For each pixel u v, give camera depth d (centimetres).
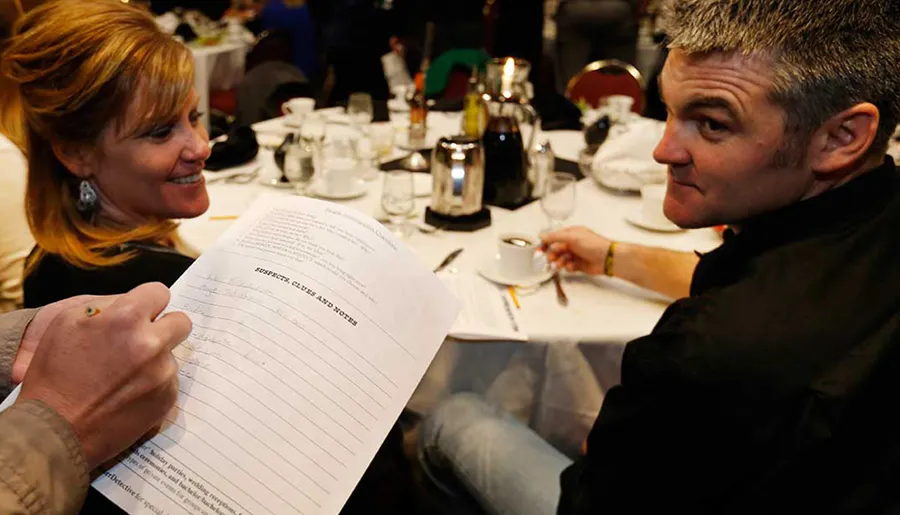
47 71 89
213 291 65
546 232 157
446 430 125
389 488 95
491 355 121
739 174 77
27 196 94
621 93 325
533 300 131
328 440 58
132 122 93
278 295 63
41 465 48
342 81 357
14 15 123
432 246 152
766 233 80
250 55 353
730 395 67
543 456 117
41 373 52
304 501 55
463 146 157
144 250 90
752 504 70
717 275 88
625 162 190
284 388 58
